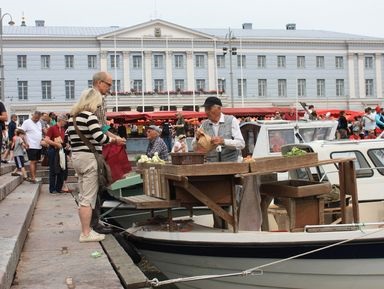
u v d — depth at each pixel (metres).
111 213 10.16
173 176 6.61
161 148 12.25
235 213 6.81
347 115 35.44
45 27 70.12
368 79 74.00
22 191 11.89
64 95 65.56
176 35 66.88
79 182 7.39
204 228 7.49
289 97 71.38
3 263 5.10
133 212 10.08
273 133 13.71
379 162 8.53
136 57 66.31
